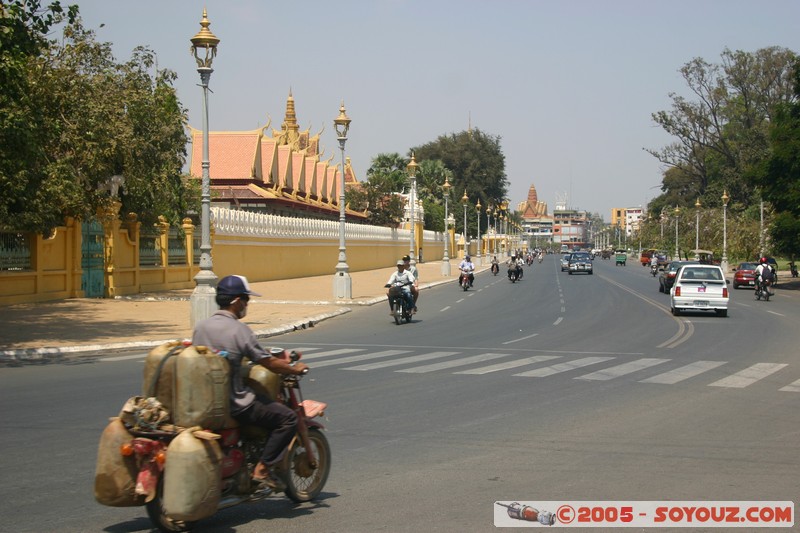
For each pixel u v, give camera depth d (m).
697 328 24.03
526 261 108.50
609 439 9.09
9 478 7.38
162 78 32.22
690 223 97.38
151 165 30.44
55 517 6.31
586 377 13.95
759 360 16.50
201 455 5.54
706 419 10.27
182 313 25.05
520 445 8.79
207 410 5.67
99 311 24.61
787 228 48.75
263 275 47.34
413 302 25.73
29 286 25.89
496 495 6.91
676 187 131.25
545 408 10.98
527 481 7.36
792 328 24.09
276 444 6.19
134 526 6.12
